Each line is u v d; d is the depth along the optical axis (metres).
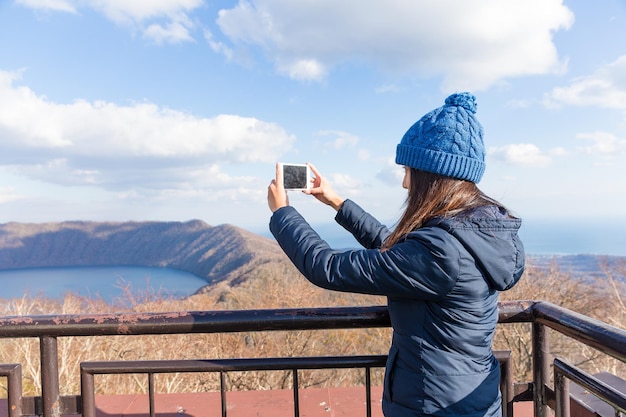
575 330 1.26
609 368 9.97
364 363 1.56
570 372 1.37
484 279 1.08
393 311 1.18
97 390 8.45
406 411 1.18
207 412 2.92
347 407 3.00
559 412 1.45
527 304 1.53
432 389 1.11
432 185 1.13
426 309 1.11
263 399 3.13
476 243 1.04
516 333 10.56
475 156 1.11
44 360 1.54
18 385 1.58
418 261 1.04
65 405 1.59
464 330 1.09
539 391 1.54
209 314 1.50
